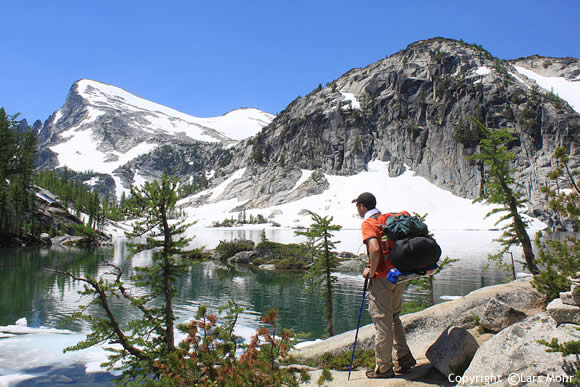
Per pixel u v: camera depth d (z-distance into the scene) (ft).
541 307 23.80
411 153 583.17
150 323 33.04
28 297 90.99
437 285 106.63
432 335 25.12
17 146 310.86
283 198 602.44
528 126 492.54
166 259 33.76
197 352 19.56
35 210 279.08
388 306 18.15
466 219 456.04
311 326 69.92
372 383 17.87
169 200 33.45
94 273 126.31
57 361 46.78
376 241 17.47
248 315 76.33
